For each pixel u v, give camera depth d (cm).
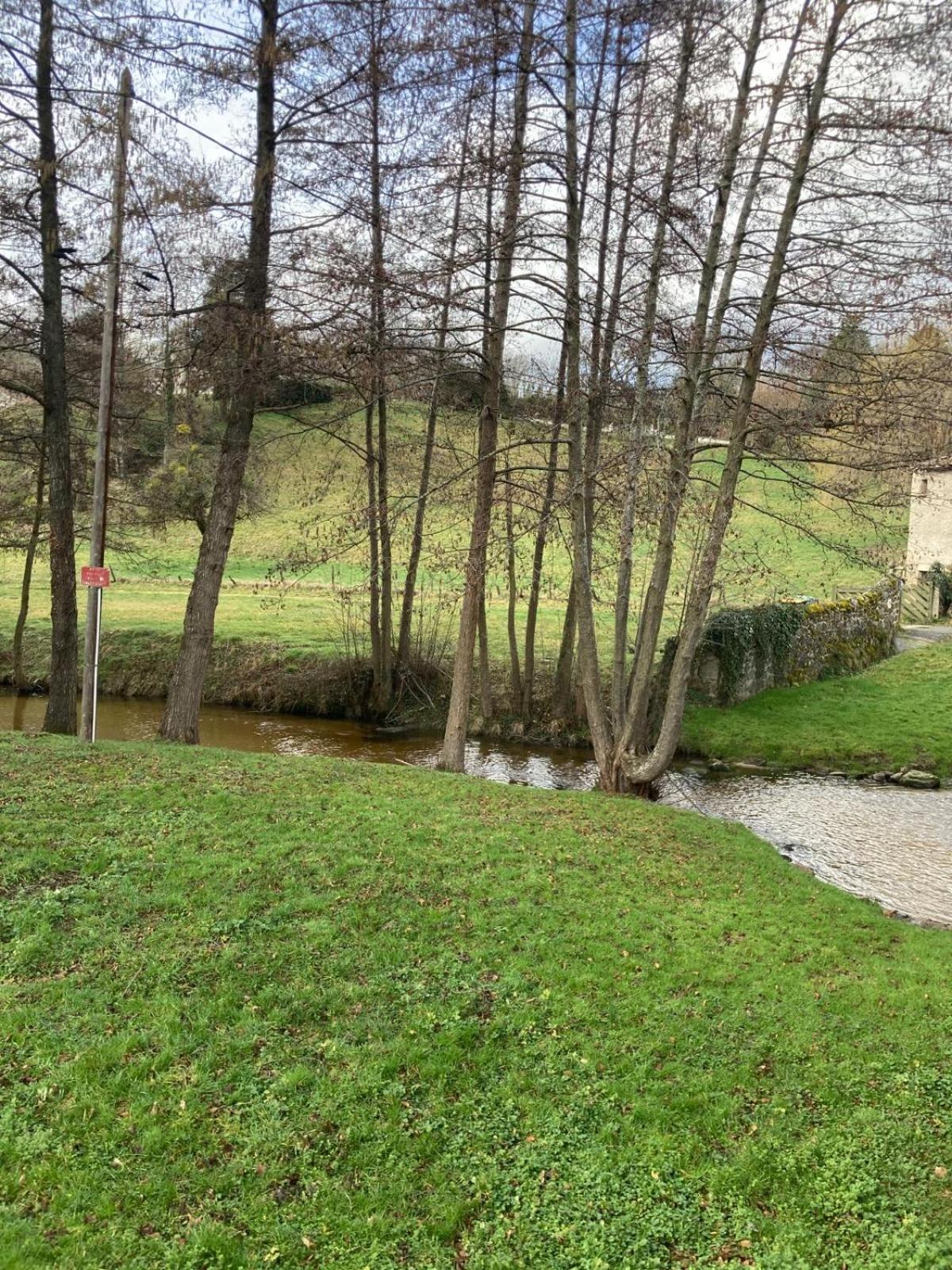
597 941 817
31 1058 599
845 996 761
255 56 1321
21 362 1842
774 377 1227
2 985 670
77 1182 509
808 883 1059
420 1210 514
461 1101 600
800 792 1672
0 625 2817
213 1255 473
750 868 1077
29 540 2348
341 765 1329
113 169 1315
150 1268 463
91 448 2173
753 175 1150
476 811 1146
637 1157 562
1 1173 509
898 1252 499
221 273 1420
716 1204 532
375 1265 475
